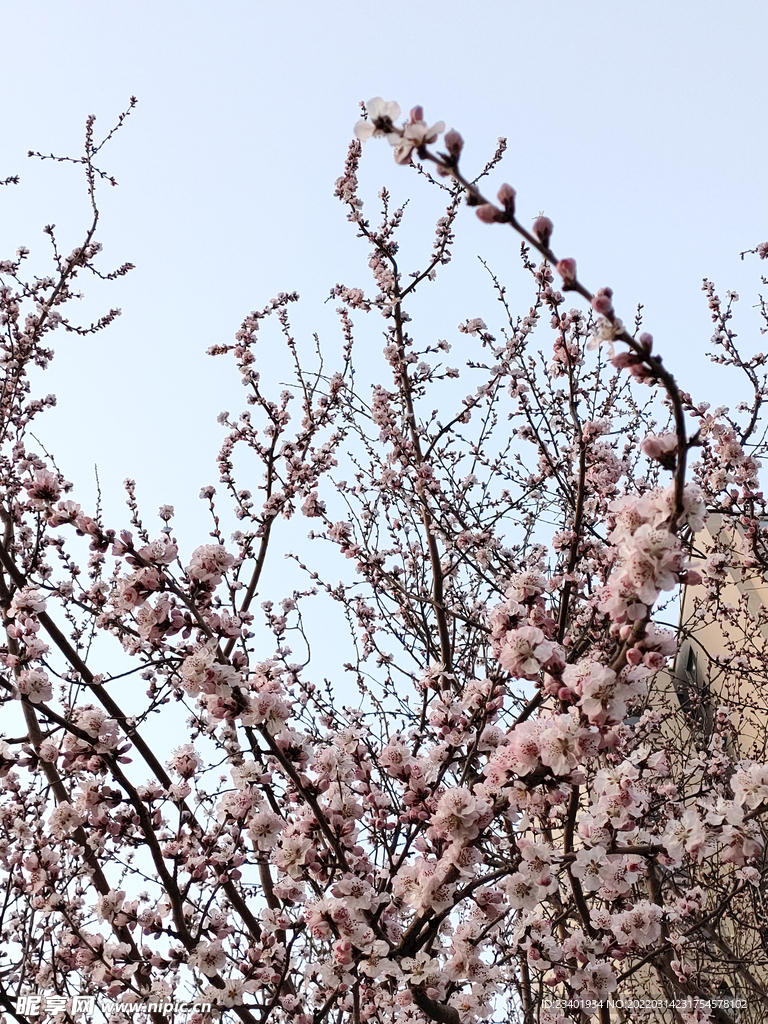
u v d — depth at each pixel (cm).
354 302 729
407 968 323
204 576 353
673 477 249
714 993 555
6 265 706
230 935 432
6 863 484
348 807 351
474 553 665
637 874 367
